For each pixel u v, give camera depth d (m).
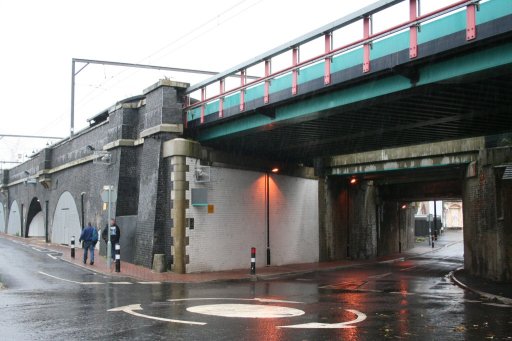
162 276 20.58
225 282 20.02
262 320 10.72
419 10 13.42
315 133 21.44
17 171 54.12
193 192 22.69
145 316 11.10
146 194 23.86
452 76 13.34
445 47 12.88
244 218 25.31
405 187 42.06
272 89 18.31
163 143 23.09
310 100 17.47
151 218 22.98
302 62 16.80
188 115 23.39
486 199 21.75
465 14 12.55
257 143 23.91
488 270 21.66
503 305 13.88
